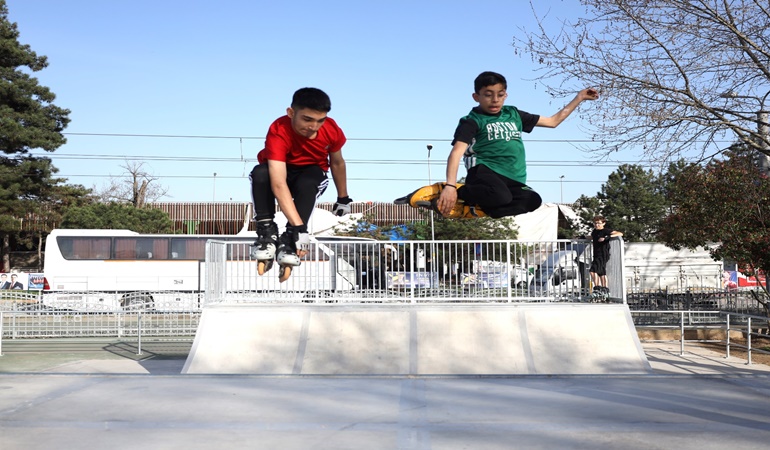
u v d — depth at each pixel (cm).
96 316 1816
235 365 1010
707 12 1371
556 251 1348
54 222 4028
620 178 3631
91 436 598
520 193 544
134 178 5100
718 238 1561
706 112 1398
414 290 1314
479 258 1336
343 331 1082
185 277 2692
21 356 1390
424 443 567
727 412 690
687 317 1842
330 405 736
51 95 3581
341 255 1351
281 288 1373
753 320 1809
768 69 1384
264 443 572
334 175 481
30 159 3575
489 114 543
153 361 1274
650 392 816
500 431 609
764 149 1409
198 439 587
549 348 1041
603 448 551
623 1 1348
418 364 1008
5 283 3108
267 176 434
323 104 407
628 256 2653
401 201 557
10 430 620
